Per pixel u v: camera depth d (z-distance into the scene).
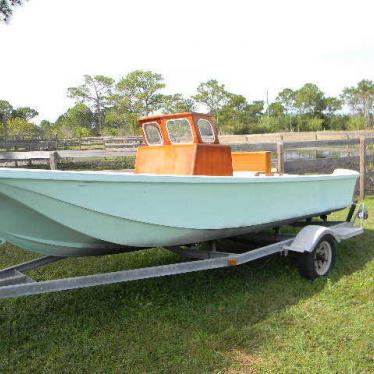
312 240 4.60
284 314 3.81
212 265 4.09
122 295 4.39
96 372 3.01
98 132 62.78
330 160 10.54
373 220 7.76
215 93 64.81
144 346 3.32
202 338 3.42
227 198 4.12
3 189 2.95
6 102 71.81
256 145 9.41
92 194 3.29
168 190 3.66
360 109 59.16
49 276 4.94
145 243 3.95
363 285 4.54
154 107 66.44
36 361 3.18
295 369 2.96
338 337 3.37
